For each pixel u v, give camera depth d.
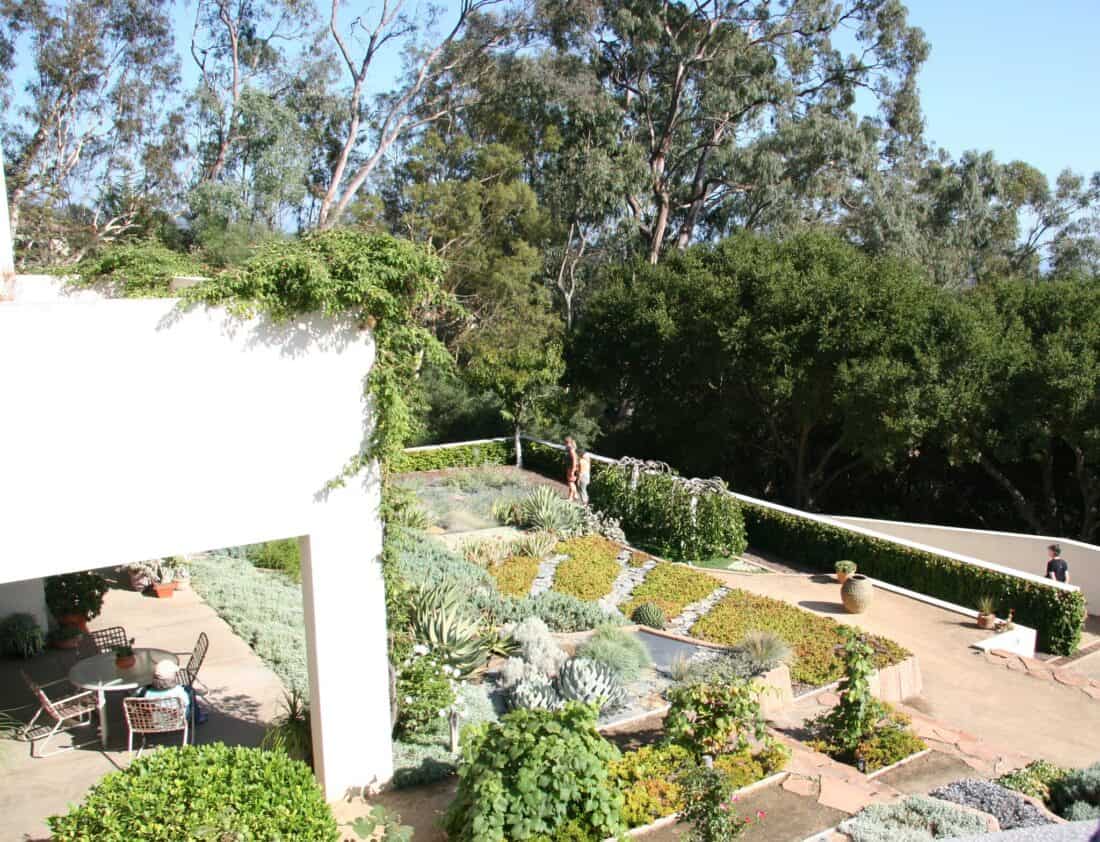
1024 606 13.29
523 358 23.42
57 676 9.50
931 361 19.81
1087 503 21.45
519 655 10.32
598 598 13.09
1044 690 10.74
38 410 5.82
